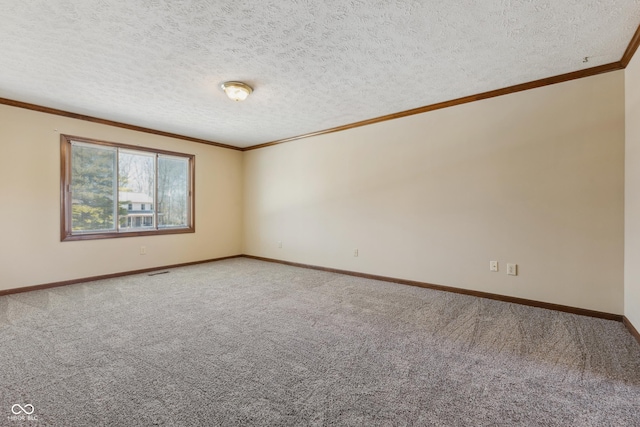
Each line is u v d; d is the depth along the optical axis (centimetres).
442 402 146
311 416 136
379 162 393
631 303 227
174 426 129
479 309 279
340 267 436
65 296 316
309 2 175
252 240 564
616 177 247
